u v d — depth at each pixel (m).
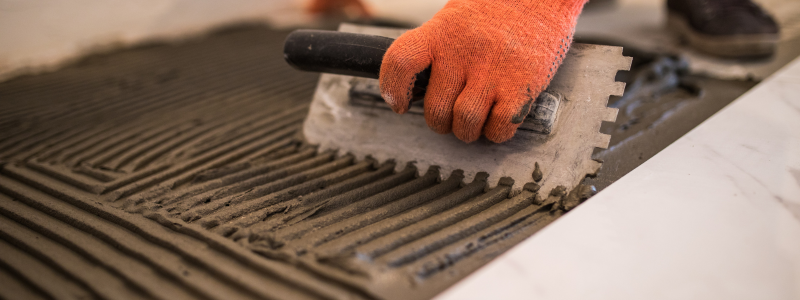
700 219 0.84
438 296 0.67
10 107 1.84
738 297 0.68
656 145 1.31
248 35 3.05
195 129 1.58
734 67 2.17
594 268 0.72
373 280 0.71
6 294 0.77
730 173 0.99
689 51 2.49
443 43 0.98
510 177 1.10
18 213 1.02
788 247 0.77
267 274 0.76
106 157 1.36
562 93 1.10
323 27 3.15
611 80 1.06
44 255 0.86
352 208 1.01
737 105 1.34
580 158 1.05
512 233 0.90
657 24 3.16
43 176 1.24
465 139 1.02
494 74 0.95
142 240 0.90
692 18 2.50
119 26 2.82
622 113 1.59
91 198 1.10
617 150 1.27
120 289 0.76
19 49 2.41
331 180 1.17
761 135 1.15
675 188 0.94
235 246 0.83
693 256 0.75
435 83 0.98
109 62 2.50
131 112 1.77
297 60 1.11
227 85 2.08
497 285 0.69
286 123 1.58
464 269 0.77
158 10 2.98
